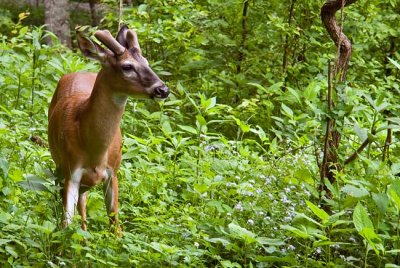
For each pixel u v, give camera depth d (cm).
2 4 2786
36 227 726
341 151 880
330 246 795
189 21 1418
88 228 868
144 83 807
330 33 917
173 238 807
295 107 1313
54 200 835
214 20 1452
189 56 1462
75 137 829
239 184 926
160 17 1477
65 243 748
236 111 1248
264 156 1159
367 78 1431
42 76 1196
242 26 1457
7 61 1219
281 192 916
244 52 1437
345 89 870
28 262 726
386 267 680
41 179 801
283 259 742
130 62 806
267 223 828
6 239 728
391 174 789
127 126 1180
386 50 1616
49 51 1325
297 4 1445
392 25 1539
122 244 776
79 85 898
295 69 1380
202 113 1083
